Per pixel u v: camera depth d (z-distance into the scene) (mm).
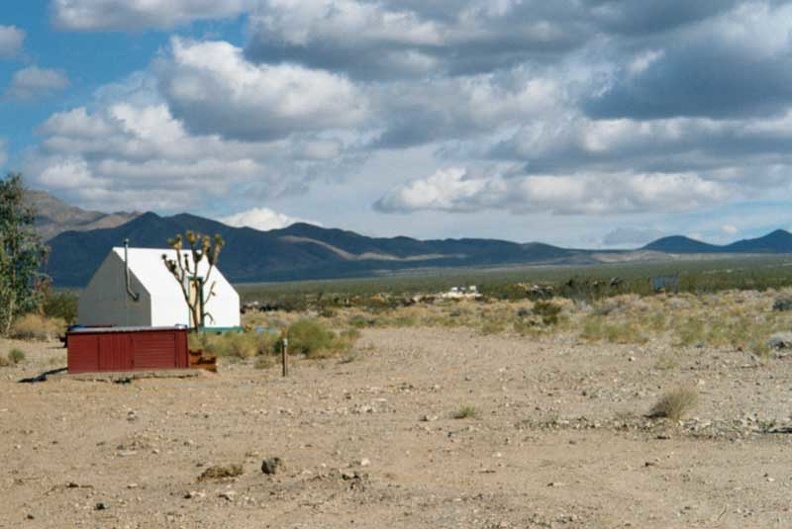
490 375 28500
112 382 28438
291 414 20969
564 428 17594
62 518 12391
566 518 11008
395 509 11812
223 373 31141
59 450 17609
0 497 13945
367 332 52781
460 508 11695
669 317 53531
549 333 45438
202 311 50969
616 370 28438
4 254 52781
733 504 11492
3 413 22328
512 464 14406
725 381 24188
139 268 50969
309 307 90188
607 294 87125
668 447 15305
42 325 52438
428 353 37281
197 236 49906
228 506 12438
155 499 13242
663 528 10508
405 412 20766
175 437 18250
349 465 14703
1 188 55844
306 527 11133
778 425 17094
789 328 41188
